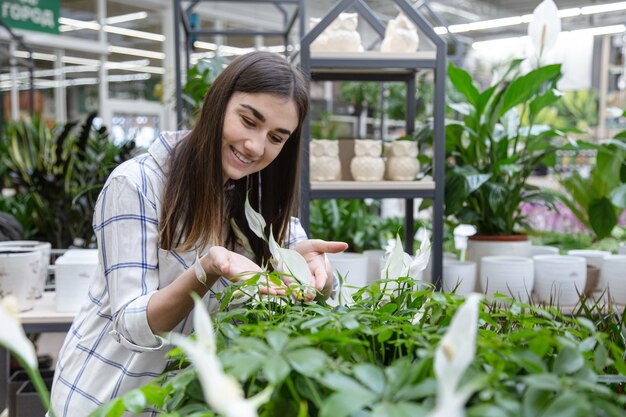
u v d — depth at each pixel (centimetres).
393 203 476
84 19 838
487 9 849
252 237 125
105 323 113
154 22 899
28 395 192
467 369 54
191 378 61
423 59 209
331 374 52
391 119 644
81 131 279
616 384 73
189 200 110
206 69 280
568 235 303
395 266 88
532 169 245
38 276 190
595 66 780
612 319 91
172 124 955
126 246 105
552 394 52
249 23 974
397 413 46
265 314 79
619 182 250
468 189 223
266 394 40
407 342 62
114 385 110
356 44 211
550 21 208
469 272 212
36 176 266
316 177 210
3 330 46
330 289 110
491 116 238
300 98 111
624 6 400
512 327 80
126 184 107
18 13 661
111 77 897
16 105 806
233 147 110
